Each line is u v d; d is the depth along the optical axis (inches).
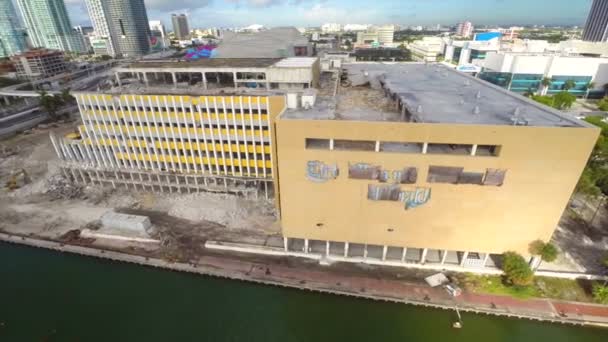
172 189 2982.3
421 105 1878.7
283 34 3828.7
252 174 2738.7
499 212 1737.2
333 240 2034.9
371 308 1857.8
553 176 1593.3
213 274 2060.8
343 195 1838.1
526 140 1523.1
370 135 1641.2
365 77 2800.2
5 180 3275.1
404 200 1788.9
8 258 2276.1
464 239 1870.1
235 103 2458.2
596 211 2434.8
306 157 1753.2
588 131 1464.1
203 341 1722.4
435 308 1819.6
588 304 1787.6
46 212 2709.2
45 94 5295.3
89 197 2923.2
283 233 2068.2
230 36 3833.7
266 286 2000.5
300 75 2578.7
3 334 1769.2
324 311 1857.8
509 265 1812.3
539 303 1798.7
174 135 2679.6
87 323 1822.1
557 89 5994.1
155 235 2393.0
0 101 6279.5
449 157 1616.6
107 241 2357.3
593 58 5733.3
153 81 3083.2
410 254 2134.6
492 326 1732.3
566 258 2086.6
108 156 2933.1
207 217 2573.8
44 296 1988.2
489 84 2357.3
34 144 4178.2
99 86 2960.1
